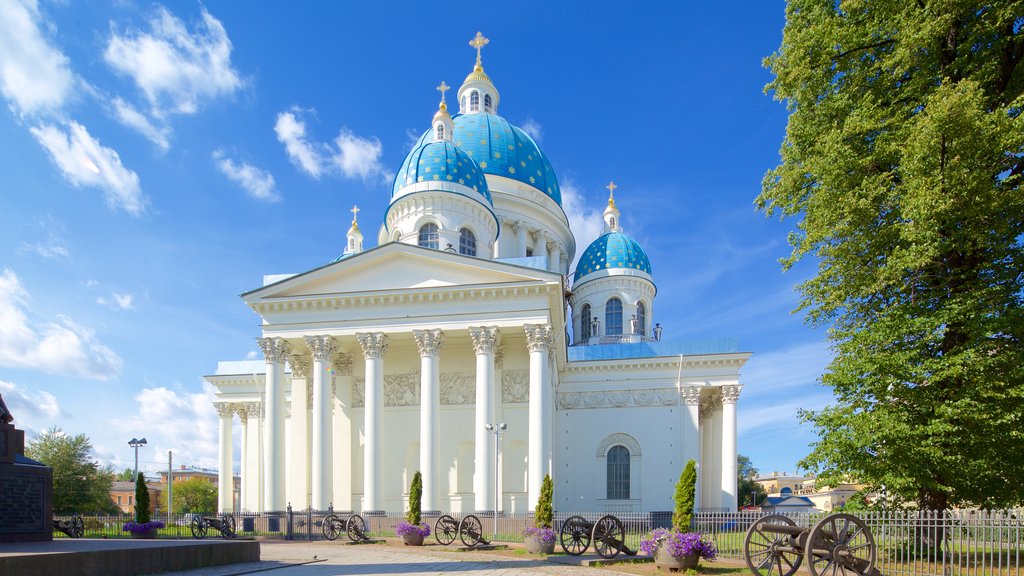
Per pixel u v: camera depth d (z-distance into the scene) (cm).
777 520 1616
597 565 1870
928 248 1727
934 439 1759
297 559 1989
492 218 4462
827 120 2114
